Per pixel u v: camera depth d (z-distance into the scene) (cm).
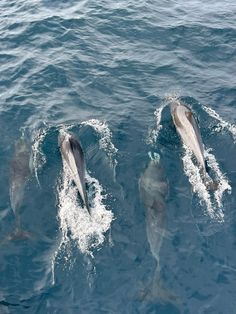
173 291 1498
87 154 1988
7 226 1716
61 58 2702
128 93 2419
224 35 2952
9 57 2738
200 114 2231
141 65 2655
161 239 1625
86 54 2748
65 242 1641
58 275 1552
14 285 1535
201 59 2727
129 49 2812
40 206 1777
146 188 1780
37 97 2398
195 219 1708
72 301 1487
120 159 1966
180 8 3350
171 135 2083
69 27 3008
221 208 1744
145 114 2244
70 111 2289
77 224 1692
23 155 1983
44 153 1998
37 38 2908
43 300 1492
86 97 2394
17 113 2277
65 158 1872
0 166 1969
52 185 1855
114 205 1758
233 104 2322
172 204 1755
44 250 1628
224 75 2577
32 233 1684
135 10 3247
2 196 1831
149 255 1594
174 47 2839
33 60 2692
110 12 3206
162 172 1842
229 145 2033
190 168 1903
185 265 1567
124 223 1695
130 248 1616
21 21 3102
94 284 1523
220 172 1897
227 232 1662
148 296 1486
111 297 1491
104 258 1589
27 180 1873
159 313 1443
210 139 2069
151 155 1964
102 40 2892
